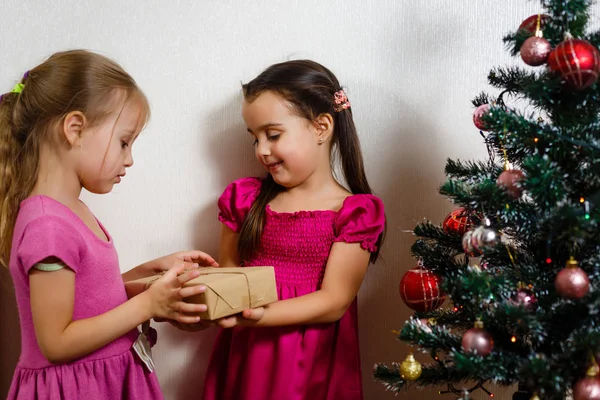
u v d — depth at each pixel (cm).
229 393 176
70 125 149
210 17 190
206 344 197
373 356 194
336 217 173
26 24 194
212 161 194
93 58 154
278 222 175
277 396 167
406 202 190
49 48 194
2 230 152
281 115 167
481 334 134
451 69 186
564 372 129
